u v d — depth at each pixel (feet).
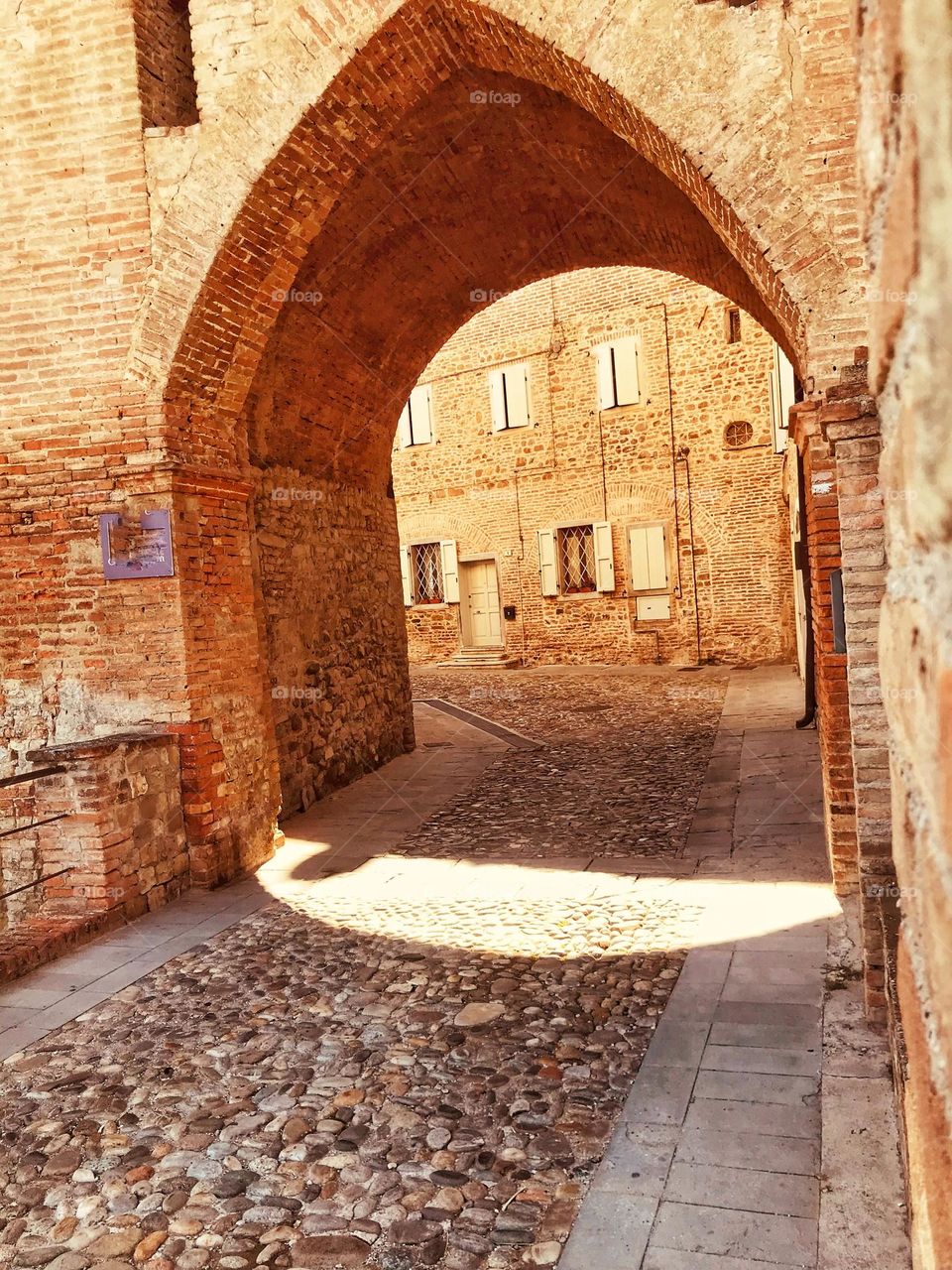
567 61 17.75
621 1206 9.30
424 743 39.27
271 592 28.04
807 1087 11.09
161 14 21.04
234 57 19.62
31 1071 13.14
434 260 30.53
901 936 2.91
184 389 20.85
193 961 16.92
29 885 17.61
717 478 55.67
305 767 29.27
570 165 26.32
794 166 16.67
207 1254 9.14
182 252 20.04
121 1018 14.71
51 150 20.47
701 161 17.10
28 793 21.30
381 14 18.52
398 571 38.22
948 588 1.64
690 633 57.52
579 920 17.54
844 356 16.57
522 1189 9.77
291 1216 9.62
